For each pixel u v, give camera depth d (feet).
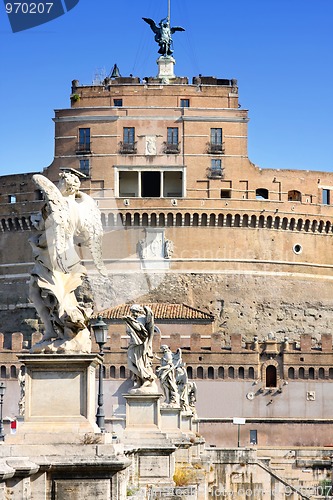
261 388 469.16
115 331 463.83
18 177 537.65
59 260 67.05
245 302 530.68
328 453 383.65
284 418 467.93
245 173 536.42
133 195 534.37
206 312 518.78
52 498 65.57
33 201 530.68
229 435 464.65
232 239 533.55
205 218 528.22
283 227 543.39
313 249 550.77
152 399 131.75
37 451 66.18
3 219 538.47
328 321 545.85
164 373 187.11
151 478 127.03
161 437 128.77
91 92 538.88
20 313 531.91
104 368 456.45
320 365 471.62
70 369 67.67
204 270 527.40
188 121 533.55
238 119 536.01
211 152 533.96
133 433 130.11
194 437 221.05
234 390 468.75
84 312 68.90
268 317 533.14
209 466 230.27
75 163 529.45
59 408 67.62
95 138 529.45
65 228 66.90
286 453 383.45
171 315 496.23
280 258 541.75
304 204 547.08
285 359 472.85
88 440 66.64
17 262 536.42
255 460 255.09
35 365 67.62
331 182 556.10
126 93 537.24
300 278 544.21
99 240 70.59
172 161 530.27
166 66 573.74
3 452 65.82
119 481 67.00
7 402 458.50
